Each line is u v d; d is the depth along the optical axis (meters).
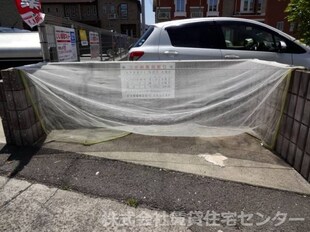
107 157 2.85
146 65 3.38
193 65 3.36
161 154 2.92
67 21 5.15
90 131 3.55
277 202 2.10
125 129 3.53
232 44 4.04
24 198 2.18
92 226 1.87
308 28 3.37
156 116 3.54
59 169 2.61
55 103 3.46
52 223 1.90
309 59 3.99
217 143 3.20
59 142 3.23
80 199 2.16
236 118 3.44
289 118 2.66
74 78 3.41
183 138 3.35
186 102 3.49
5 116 3.05
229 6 28.56
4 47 6.00
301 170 2.46
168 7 28.77
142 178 2.45
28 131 3.09
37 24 3.69
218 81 3.38
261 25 4.07
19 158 2.83
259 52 3.97
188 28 4.01
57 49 4.58
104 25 37.31
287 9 3.57
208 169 2.59
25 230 1.83
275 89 2.90
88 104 3.51
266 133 3.12
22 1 3.41
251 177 2.45
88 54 7.45
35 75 3.20
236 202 2.11
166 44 3.93
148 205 2.09
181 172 2.54
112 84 3.46
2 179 2.45
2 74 2.85
